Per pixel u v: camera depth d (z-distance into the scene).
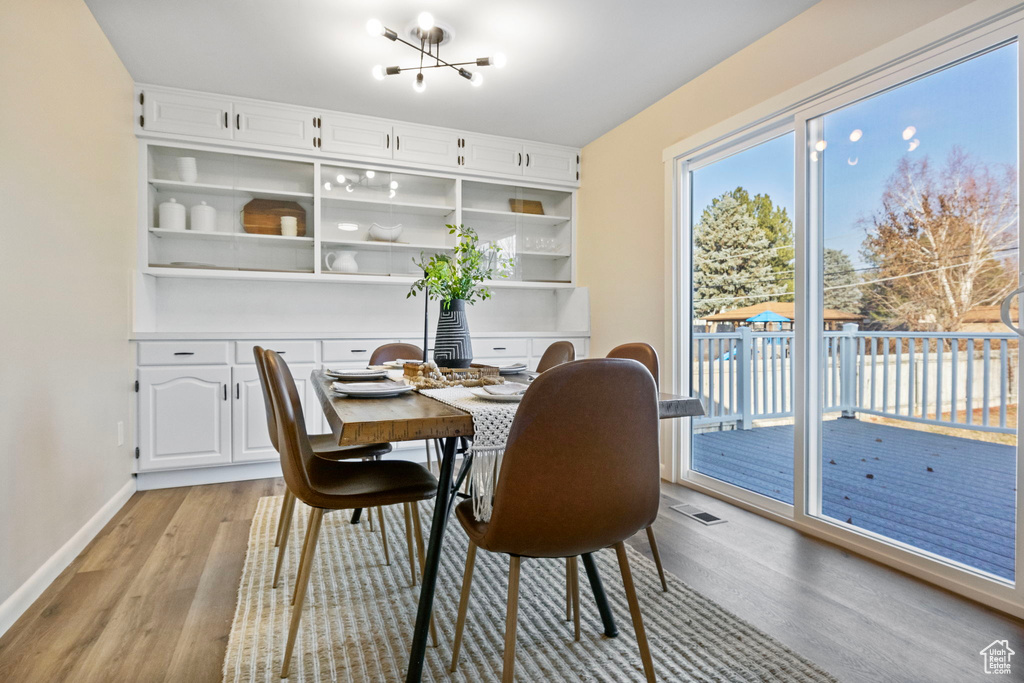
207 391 3.16
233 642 1.53
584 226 4.31
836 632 1.60
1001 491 1.80
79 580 1.93
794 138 2.55
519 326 4.57
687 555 2.18
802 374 2.49
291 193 3.57
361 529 2.47
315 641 1.55
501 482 1.08
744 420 2.90
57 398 2.03
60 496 2.04
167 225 3.30
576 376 1.05
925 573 1.96
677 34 2.66
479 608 1.75
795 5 2.42
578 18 2.51
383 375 2.14
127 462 2.91
